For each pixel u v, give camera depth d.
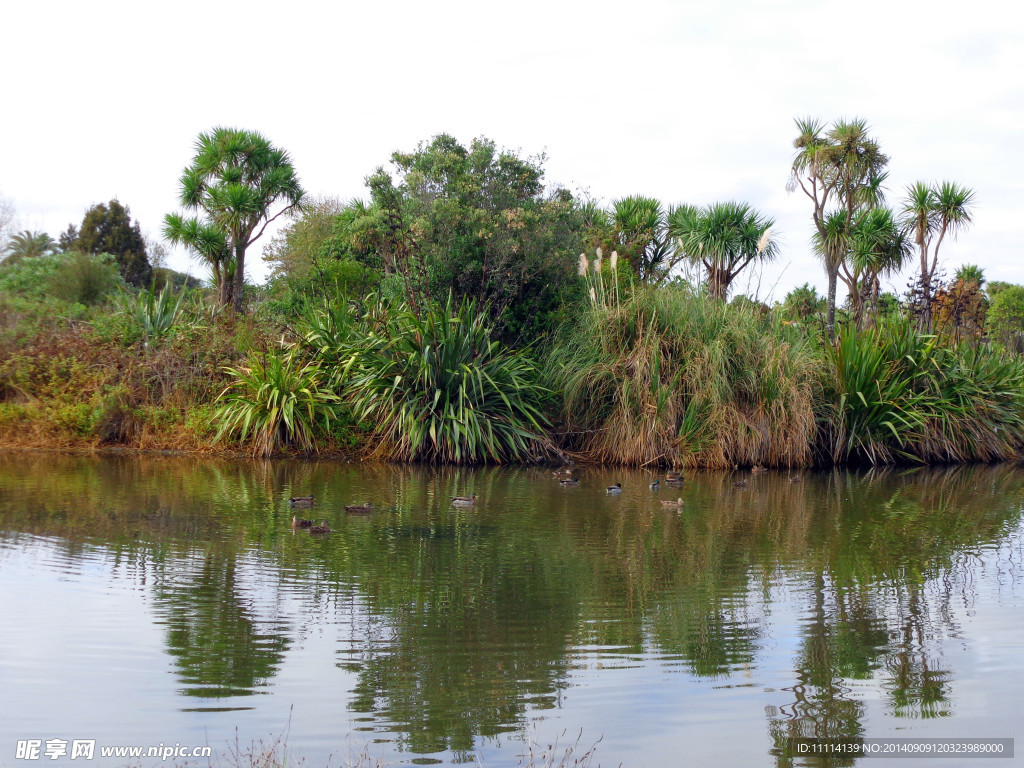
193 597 6.59
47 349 16.56
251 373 15.89
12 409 15.67
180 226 25.28
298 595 6.75
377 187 19.03
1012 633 6.11
